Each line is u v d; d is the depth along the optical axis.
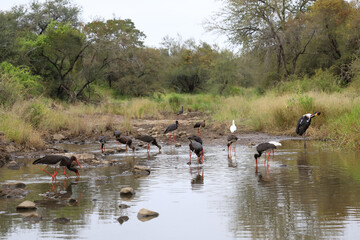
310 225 5.05
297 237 4.64
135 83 43.03
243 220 5.32
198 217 5.50
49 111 19.00
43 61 33.16
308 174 8.30
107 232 4.95
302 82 26.00
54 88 32.75
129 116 23.83
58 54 32.41
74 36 32.28
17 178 8.48
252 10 32.69
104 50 33.44
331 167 9.03
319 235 4.69
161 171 9.04
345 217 5.34
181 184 7.58
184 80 51.34
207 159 10.75
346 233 4.73
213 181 7.80
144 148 13.67
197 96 40.94
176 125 15.56
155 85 45.34
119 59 34.84
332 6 30.94
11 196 6.86
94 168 9.62
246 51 33.84
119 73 41.88
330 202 6.08
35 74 33.06
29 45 31.77
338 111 15.94
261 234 4.77
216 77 41.66
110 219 5.49
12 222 5.41
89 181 8.07
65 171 9.26
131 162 10.48
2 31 29.23
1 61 29.27
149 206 6.09
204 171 8.93
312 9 32.72
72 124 18.03
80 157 10.66
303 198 6.36
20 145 12.81
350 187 7.03
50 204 6.34
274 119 17.23
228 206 6.00
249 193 6.77
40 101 19.88
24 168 9.75
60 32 32.66
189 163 10.02
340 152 11.38
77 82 33.50
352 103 16.48
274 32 32.22
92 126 18.19
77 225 5.25
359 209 5.69
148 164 10.09
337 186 7.13
